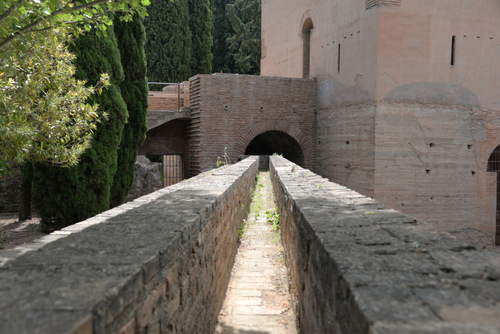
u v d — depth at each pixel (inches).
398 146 581.9
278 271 218.7
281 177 261.4
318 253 87.1
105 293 53.4
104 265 65.6
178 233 89.1
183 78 1127.6
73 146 312.7
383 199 578.6
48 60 287.7
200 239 115.9
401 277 61.8
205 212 124.5
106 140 403.9
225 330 152.3
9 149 266.5
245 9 1274.6
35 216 492.4
